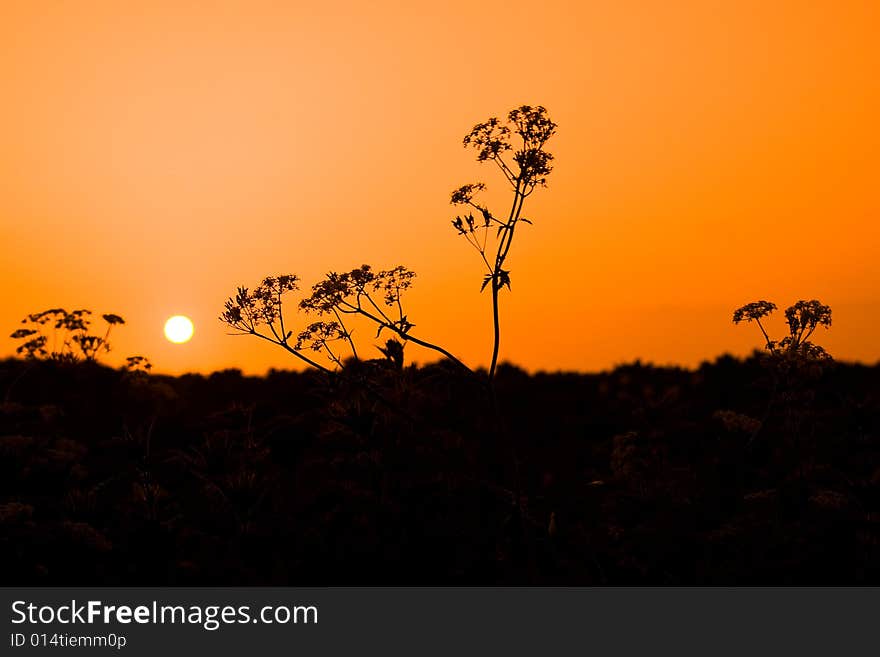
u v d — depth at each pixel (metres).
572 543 12.11
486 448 16.25
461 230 10.70
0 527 12.59
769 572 11.81
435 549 12.55
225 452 14.67
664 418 18.02
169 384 24.42
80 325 23.38
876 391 20.42
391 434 14.62
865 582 11.53
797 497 14.05
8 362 24.38
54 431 18.52
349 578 11.98
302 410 19.69
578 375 25.89
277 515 13.73
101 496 14.76
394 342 11.30
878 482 13.48
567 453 16.73
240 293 11.38
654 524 12.97
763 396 21.03
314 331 11.26
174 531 12.69
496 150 10.57
